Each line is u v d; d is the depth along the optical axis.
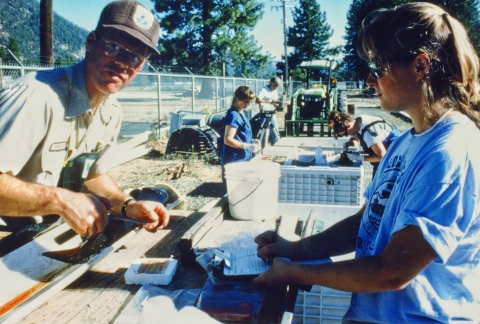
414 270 1.15
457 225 1.11
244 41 43.91
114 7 1.89
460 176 1.10
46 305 1.54
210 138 9.56
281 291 1.51
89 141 2.15
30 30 175.50
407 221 1.14
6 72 8.69
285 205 3.47
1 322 1.35
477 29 41.56
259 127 9.08
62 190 1.65
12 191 1.60
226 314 1.43
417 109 1.28
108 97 2.25
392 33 1.25
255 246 1.99
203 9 41.88
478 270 1.20
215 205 2.56
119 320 1.42
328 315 2.24
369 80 1.38
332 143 5.41
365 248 1.48
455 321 1.22
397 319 1.27
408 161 1.27
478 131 1.16
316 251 1.70
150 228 1.98
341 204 3.48
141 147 10.21
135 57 1.95
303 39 67.31
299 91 13.51
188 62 41.84
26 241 2.03
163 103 27.11
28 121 1.77
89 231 1.64
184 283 1.72
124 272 1.83
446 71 1.22
